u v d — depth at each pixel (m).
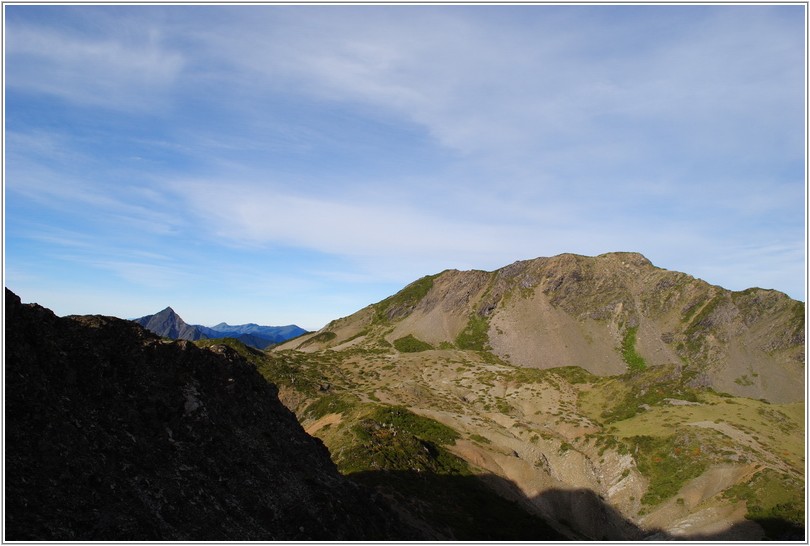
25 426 18.91
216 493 24.33
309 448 36.16
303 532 25.67
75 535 16.66
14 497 16.31
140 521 19.05
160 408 26.88
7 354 20.55
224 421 30.17
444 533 38.53
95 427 22.22
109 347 27.70
